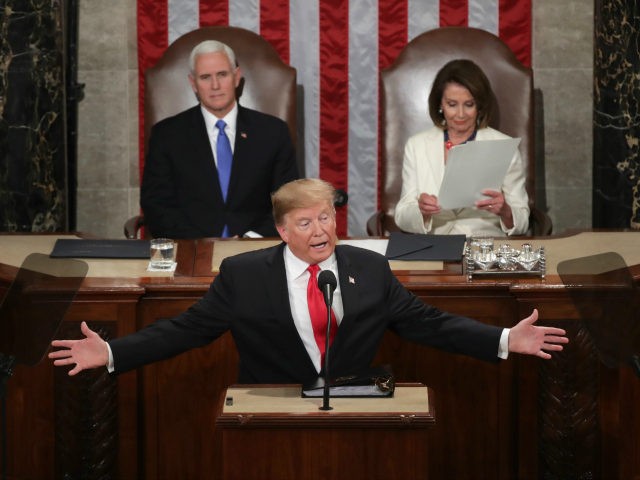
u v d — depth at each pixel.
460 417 14.88
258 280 12.53
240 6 22.78
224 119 20.30
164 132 20.27
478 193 18.06
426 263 15.81
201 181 20.08
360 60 22.95
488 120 19.80
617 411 14.34
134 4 23.14
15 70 21.45
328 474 10.18
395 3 22.72
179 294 14.68
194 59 20.11
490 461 14.95
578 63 23.44
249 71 21.11
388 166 21.09
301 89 23.12
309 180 12.23
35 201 21.88
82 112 23.48
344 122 23.20
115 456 14.69
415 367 14.82
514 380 14.76
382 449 10.13
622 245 16.73
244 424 10.04
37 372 14.47
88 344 12.00
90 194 23.80
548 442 14.60
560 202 23.95
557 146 23.75
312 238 12.12
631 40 21.14
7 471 14.60
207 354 14.71
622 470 14.17
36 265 12.34
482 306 14.77
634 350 11.84
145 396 14.73
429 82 21.06
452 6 22.69
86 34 23.20
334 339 12.45
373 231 20.25
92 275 15.08
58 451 14.64
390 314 12.70
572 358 14.43
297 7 22.80
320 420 10.04
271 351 12.56
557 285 14.35
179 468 14.90
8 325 11.55
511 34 22.70
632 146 21.50
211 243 17.38
